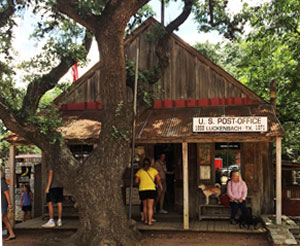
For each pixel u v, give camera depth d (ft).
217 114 35.14
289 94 50.75
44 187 38.34
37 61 31.40
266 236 29.73
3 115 27.63
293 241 25.55
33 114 28.71
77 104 39.78
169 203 45.09
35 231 32.89
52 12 34.40
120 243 26.12
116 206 26.96
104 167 26.84
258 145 36.50
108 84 27.91
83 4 28.40
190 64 38.01
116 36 27.61
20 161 60.59
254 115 33.91
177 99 37.91
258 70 57.31
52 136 28.55
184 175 32.17
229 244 27.84
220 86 37.24
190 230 31.73
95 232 26.30
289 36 50.01
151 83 35.76
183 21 37.01
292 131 57.36
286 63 52.75
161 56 36.14
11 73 30.81
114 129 26.99
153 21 38.88
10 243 28.86
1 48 32.22
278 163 30.50
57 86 32.04
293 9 46.14
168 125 34.04
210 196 36.06
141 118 36.37
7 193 30.09
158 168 37.93
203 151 37.37
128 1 26.73
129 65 34.58
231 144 37.01
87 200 26.68
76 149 39.83
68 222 35.65
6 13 32.60
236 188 33.14
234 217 33.55
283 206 40.11
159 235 30.60
